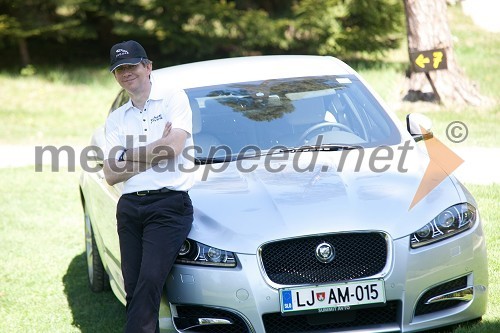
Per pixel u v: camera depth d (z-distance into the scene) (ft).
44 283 43.19
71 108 109.91
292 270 26.78
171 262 26.89
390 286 26.73
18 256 48.67
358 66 117.91
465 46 126.41
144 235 27.32
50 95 116.26
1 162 81.41
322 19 119.03
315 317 26.91
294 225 27.04
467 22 142.82
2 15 127.24
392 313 27.32
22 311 38.55
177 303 27.45
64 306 39.06
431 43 87.35
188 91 36.63
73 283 42.96
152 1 121.08
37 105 111.45
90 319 36.76
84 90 118.83
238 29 124.57
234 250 26.78
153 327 26.68
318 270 26.78
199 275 26.91
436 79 87.56
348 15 119.96
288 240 26.81
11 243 51.65
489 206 47.70
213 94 36.27
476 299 28.32
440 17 87.51
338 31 120.98
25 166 78.48
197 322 27.35
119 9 125.29
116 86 120.88
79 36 129.59
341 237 27.02
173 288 27.40
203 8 120.37
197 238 27.43
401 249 26.94
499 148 64.59
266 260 26.84
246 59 41.19
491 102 86.84
